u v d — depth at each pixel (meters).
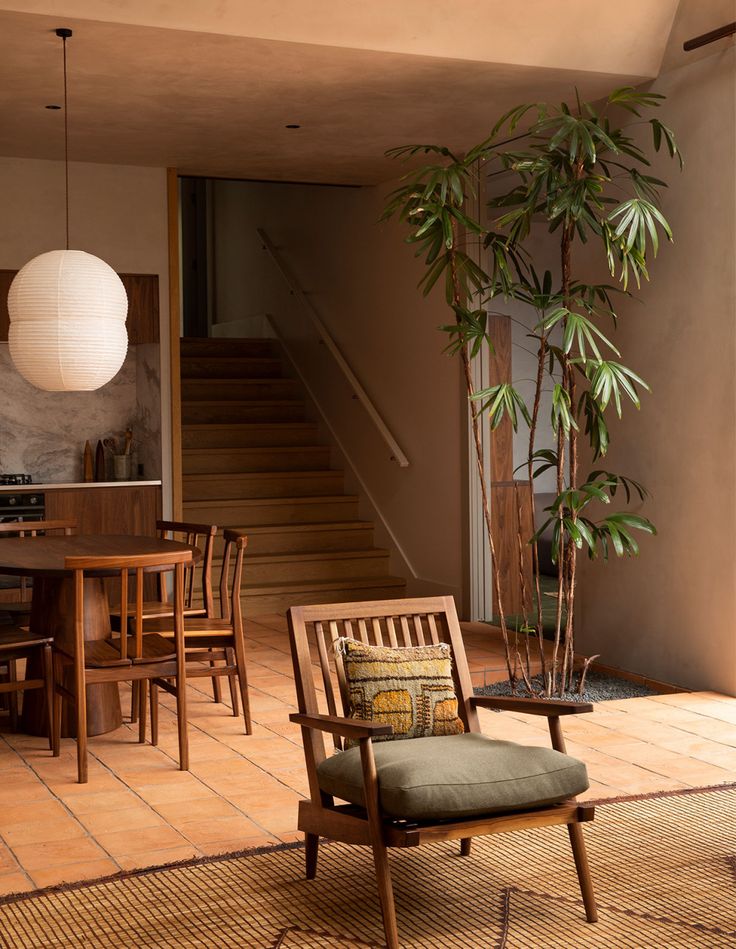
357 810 3.17
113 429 7.80
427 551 7.96
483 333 5.33
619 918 3.09
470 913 3.14
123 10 4.79
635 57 5.75
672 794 4.13
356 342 8.73
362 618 3.49
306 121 6.39
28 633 4.75
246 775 4.38
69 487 7.17
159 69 5.45
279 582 8.07
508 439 8.06
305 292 9.52
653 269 5.95
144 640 4.72
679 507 5.84
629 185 6.08
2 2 4.65
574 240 6.52
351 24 5.10
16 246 7.10
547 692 5.66
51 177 7.17
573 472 5.50
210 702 5.56
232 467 8.88
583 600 6.57
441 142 6.93
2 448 7.51
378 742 3.28
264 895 3.26
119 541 5.24
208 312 11.48
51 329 4.93
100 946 2.94
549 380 10.21
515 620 7.56
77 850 3.60
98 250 7.28
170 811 3.96
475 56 5.40
